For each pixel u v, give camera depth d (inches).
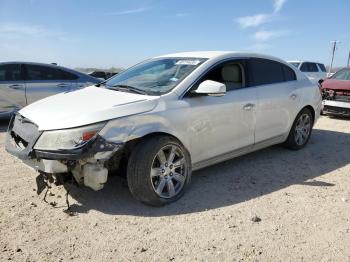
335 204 165.2
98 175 145.9
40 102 180.9
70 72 378.9
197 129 175.2
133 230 140.3
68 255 123.8
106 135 145.7
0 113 343.3
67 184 161.6
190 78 177.8
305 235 137.6
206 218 150.4
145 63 217.3
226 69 195.2
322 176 202.8
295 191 179.9
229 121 189.8
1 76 343.6
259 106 207.2
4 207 158.1
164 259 122.0
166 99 167.0
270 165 219.6
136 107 157.4
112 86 196.7
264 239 134.5
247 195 174.2
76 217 150.1
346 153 250.7
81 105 160.1
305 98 245.0
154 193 157.0
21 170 205.6
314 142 281.0
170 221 147.6
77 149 140.5
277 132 227.0
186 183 170.9
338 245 131.3
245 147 205.0
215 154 187.9
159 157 159.5
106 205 161.2
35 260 120.9
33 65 359.3
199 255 124.3
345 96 382.6
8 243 130.3
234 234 137.8
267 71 222.1
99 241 132.5
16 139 167.8
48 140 145.5
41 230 139.5
